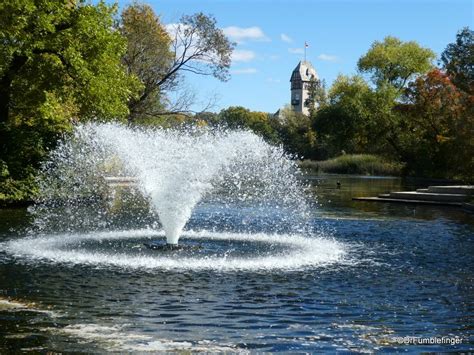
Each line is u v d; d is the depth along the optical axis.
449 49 71.94
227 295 8.44
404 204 28.64
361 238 15.28
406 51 65.25
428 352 6.14
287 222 18.75
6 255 11.34
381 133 59.38
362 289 9.07
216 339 6.44
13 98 25.77
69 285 8.88
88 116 25.92
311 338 6.53
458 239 15.33
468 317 7.54
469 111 40.44
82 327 6.75
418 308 7.96
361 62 66.06
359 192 36.28
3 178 22.38
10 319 7.01
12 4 20.91
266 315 7.44
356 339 6.53
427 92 52.31
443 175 51.06
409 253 12.81
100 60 25.06
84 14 24.41
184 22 40.81
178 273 9.92
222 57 41.44
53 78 24.58
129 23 39.97
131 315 7.30
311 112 106.50
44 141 24.22
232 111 108.62
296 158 91.69
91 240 13.62
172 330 6.73
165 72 41.03
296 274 10.12
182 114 43.09
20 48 22.75
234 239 14.30
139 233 15.09
